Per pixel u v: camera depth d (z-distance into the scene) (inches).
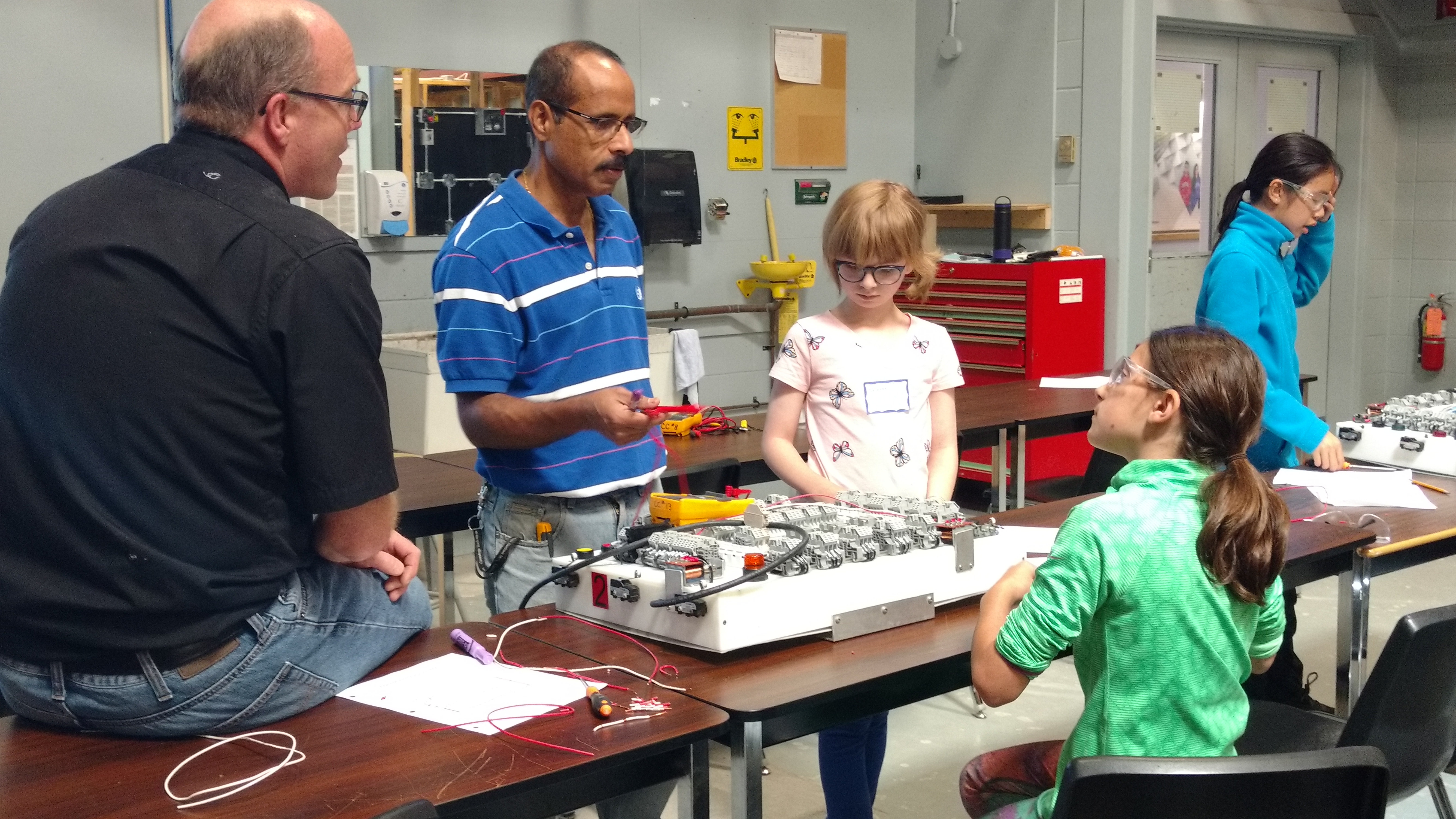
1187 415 60.7
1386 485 105.1
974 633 68.4
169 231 50.6
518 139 191.2
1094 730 60.7
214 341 50.6
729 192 218.5
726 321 220.7
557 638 68.7
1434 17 245.4
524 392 79.9
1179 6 212.8
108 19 157.9
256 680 54.7
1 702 73.8
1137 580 58.2
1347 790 52.2
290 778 50.5
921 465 93.4
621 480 81.4
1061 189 222.8
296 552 56.2
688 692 59.7
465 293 75.7
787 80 222.7
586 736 54.5
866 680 61.1
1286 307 114.3
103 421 50.2
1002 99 229.8
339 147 57.1
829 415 93.0
